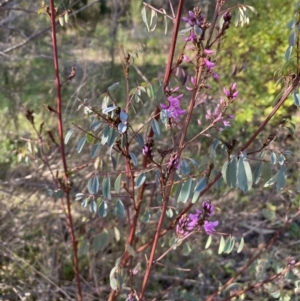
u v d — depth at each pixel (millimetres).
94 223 2959
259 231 3467
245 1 4379
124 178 3146
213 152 1753
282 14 4609
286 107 4328
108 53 5121
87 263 3102
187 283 3070
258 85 4602
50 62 4691
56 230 3213
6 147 3682
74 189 3242
